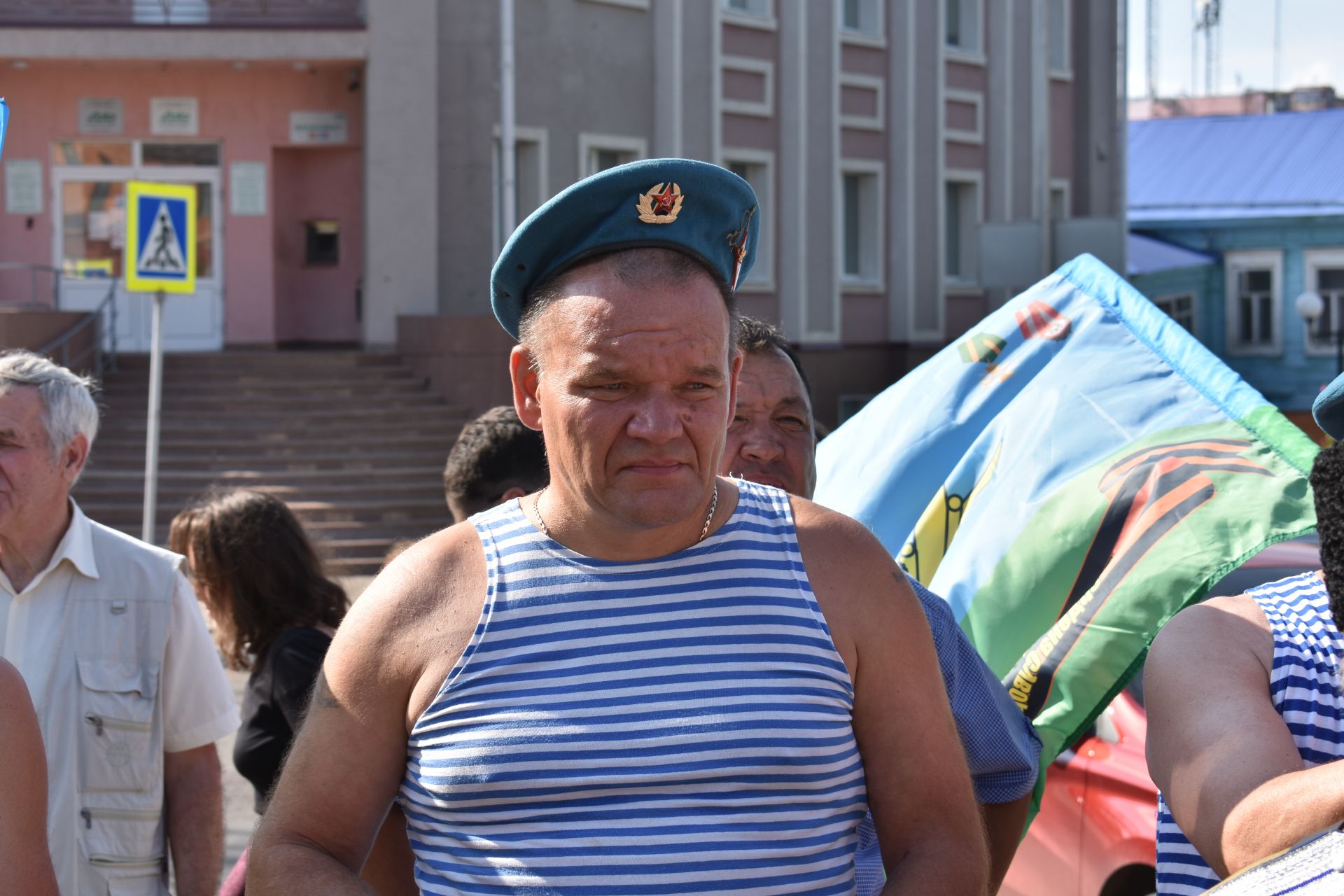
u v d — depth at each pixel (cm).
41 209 1853
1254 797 177
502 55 1783
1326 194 3222
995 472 283
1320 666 196
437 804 174
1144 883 437
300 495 1487
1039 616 262
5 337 1589
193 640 329
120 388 1647
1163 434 266
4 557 319
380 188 1805
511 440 350
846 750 176
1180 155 3484
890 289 2300
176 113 1859
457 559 184
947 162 2375
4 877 213
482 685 174
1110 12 2716
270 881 174
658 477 171
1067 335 293
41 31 1748
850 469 306
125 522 1426
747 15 2070
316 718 183
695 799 169
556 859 168
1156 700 201
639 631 175
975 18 2406
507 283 185
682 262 177
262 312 1900
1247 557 243
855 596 182
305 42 1778
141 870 317
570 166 1909
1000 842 242
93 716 315
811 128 2158
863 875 222
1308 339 3203
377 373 1725
